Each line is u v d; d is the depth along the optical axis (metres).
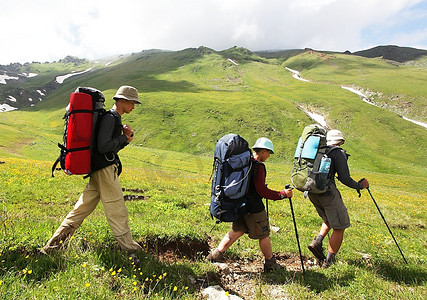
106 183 5.09
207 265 5.72
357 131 147.88
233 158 5.09
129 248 5.36
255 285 5.41
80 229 6.02
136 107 145.25
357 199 23.92
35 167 20.09
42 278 4.19
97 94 4.88
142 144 118.12
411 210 20.56
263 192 5.52
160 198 13.84
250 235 5.85
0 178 13.30
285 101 175.12
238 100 171.88
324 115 166.50
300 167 6.48
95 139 4.83
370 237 10.30
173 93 177.88
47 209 9.70
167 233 6.82
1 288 3.71
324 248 8.17
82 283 4.12
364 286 5.41
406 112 183.00
